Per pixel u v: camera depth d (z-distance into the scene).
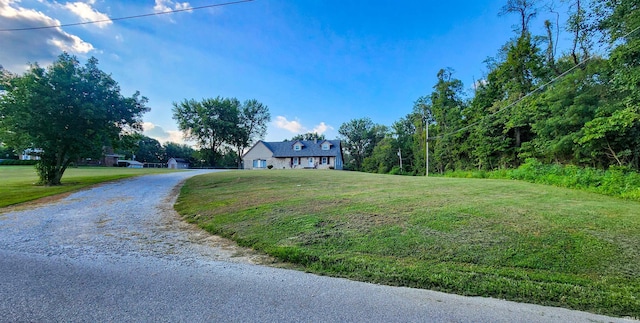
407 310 2.45
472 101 27.17
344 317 2.32
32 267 3.50
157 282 3.06
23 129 12.71
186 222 6.36
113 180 15.56
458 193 8.73
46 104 12.66
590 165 13.64
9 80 12.81
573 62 16.42
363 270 3.41
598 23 13.44
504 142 20.67
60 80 13.04
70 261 3.76
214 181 14.38
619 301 2.58
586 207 6.28
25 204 8.52
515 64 20.66
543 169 13.25
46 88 12.76
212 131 46.75
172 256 4.06
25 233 5.33
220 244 4.72
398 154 42.03
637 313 2.40
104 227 5.86
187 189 11.74
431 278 3.12
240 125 50.50
